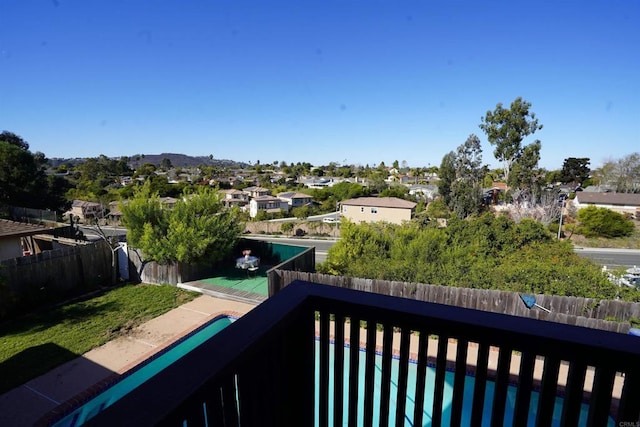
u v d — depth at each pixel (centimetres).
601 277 884
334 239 2964
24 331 839
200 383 93
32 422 537
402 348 139
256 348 117
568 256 1151
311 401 163
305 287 157
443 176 3603
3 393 604
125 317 923
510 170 3253
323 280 921
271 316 131
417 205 3856
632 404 108
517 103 3175
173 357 736
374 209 3491
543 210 2783
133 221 1180
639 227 2883
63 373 664
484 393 127
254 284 1176
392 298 144
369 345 145
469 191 3344
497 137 3272
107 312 955
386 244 1292
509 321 122
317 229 3159
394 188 5175
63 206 2523
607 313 752
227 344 112
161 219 1220
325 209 4609
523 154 3161
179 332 834
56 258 1055
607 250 2395
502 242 1248
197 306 1003
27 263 984
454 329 125
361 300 142
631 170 4422
